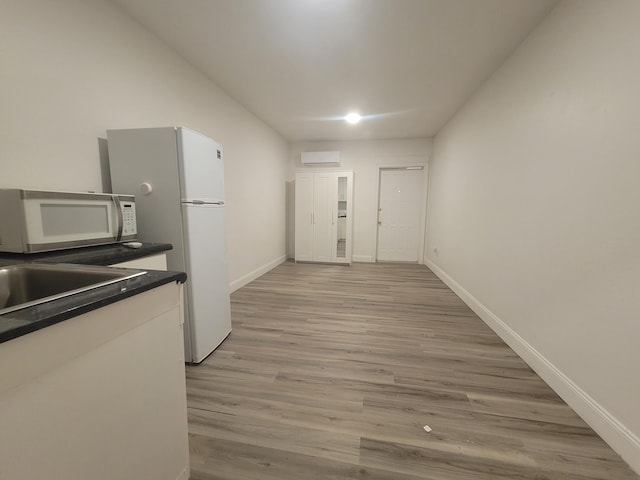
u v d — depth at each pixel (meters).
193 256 1.81
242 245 3.71
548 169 1.76
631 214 1.18
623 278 1.21
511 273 2.17
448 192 4.02
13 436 0.55
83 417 0.68
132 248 1.49
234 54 2.37
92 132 1.70
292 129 4.62
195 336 1.86
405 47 2.25
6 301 1.05
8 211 1.16
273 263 4.90
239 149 3.51
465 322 2.60
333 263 5.33
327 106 3.54
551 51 1.76
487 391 1.62
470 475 1.10
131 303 0.79
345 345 2.15
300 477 1.09
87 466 0.69
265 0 1.73
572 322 1.51
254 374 1.77
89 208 1.39
